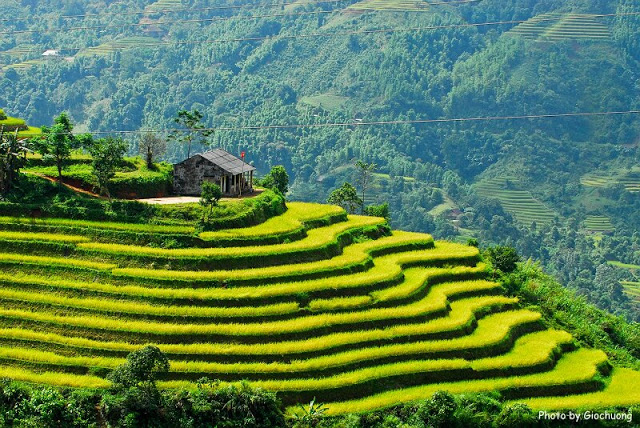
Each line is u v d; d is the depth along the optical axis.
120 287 79.25
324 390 72.12
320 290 82.94
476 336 83.06
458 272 96.75
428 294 90.06
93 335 74.12
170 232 87.25
